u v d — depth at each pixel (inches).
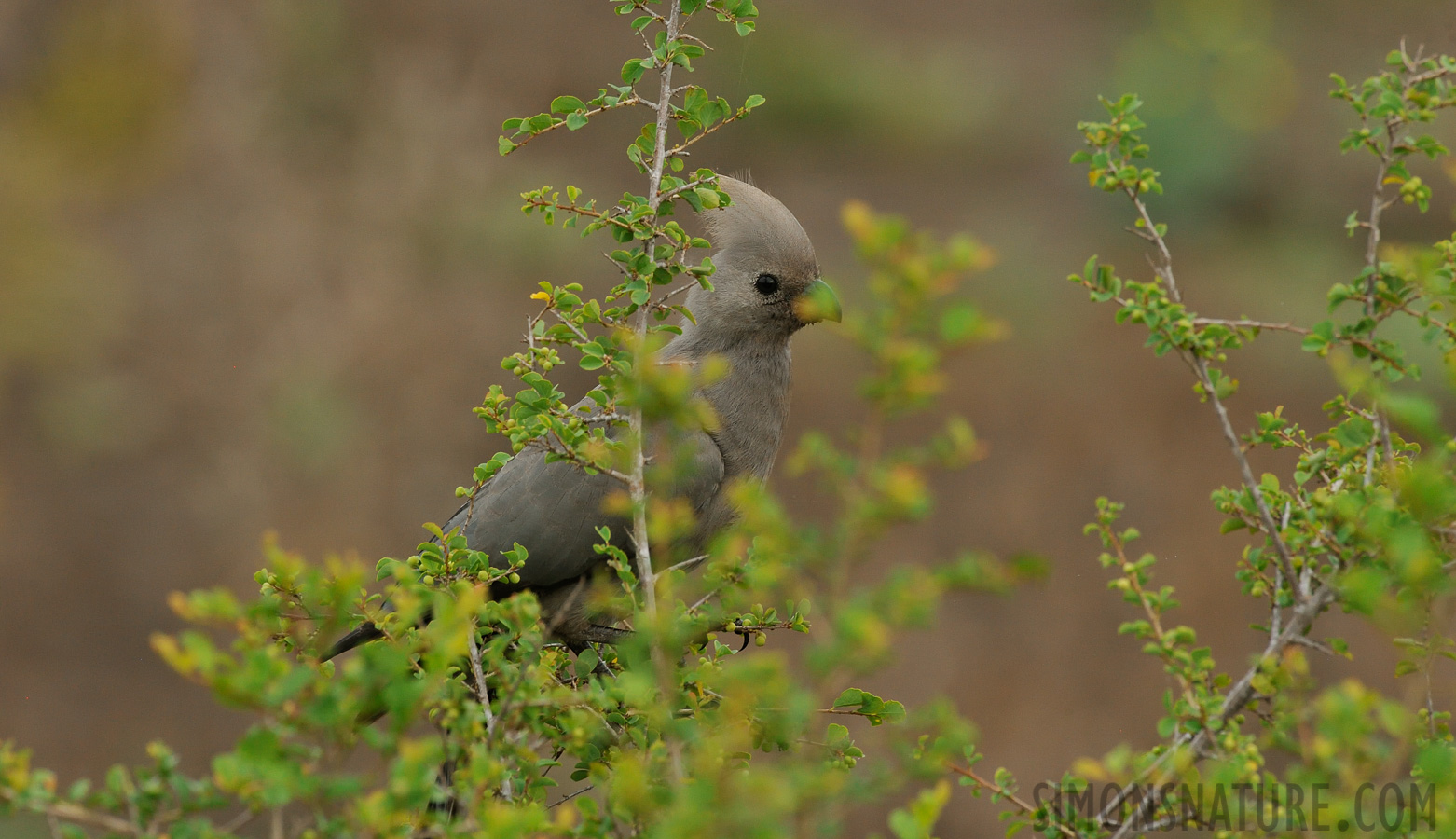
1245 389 680.4
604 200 760.3
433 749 123.1
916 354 116.7
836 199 815.7
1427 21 901.8
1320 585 164.4
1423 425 133.0
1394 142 169.6
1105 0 958.4
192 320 692.7
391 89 792.3
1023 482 641.0
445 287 713.6
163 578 603.2
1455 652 149.7
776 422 311.3
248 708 120.6
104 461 642.2
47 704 546.6
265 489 634.2
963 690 564.7
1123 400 676.1
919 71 893.8
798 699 120.7
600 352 180.2
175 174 752.3
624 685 144.0
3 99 776.3
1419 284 164.6
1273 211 788.6
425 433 659.4
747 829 117.4
